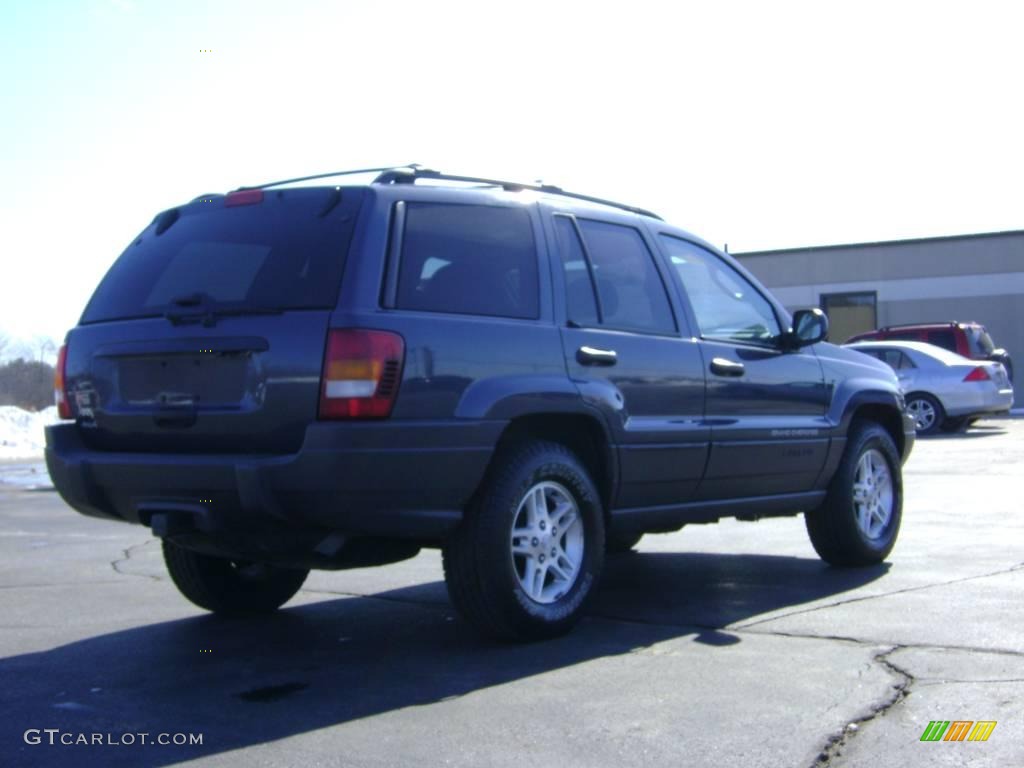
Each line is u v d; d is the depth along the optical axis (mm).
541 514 5199
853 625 5379
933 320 30609
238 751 3826
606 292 5672
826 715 4039
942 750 3680
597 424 5391
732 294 6523
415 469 4641
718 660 4820
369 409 4539
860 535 6938
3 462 19594
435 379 4727
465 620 5102
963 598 5926
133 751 3846
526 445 5141
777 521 9477
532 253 5363
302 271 4750
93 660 5094
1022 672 4504
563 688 4465
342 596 6508
